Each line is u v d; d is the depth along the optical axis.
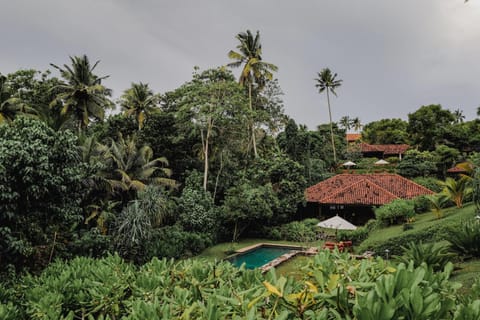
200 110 22.44
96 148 18.34
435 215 16.20
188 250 17.80
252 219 21.88
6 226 8.87
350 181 26.75
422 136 42.31
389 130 52.88
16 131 9.68
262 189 22.36
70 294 4.02
